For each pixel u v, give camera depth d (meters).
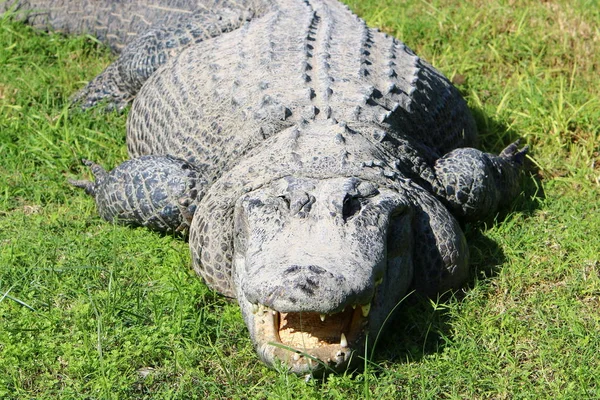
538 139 12.23
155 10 14.16
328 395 7.80
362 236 8.09
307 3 12.72
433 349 8.45
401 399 7.87
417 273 9.11
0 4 15.39
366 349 8.02
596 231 10.10
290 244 7.95
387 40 12.04
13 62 13.88
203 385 7.99
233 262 8.93
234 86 10.70
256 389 7.98
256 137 9.85
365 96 10.19
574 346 8.34
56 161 11.64
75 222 10.50
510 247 9.88
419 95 10.91
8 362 8.11
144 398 7.86
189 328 8.61
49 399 7.82
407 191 9.15
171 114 11.25
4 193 11.09
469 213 10.18
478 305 8.98
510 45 13.97
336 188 8.43
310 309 7.37
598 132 12.11
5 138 11.95
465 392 7.97
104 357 8.22
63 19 14.95
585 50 13.77
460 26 14.45
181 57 12.09
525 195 11.14
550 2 15.11
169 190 9.98
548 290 9.26
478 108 12.81
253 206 8.49
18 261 9.60
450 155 10.55
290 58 11.00
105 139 12.23
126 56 12.98
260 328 7.95
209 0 13.69
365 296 7.62
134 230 10.23
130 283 9.32
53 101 12.96
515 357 8.32
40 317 8.71
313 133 9.54
